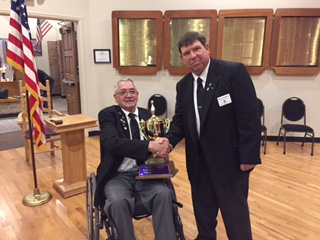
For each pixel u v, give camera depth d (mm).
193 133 1604
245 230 1652
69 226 2162
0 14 3496
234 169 1543
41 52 9336
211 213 1824
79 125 2596
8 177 3084
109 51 4371
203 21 4133
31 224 2188
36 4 3709
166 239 1479
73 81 4938
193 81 1617
